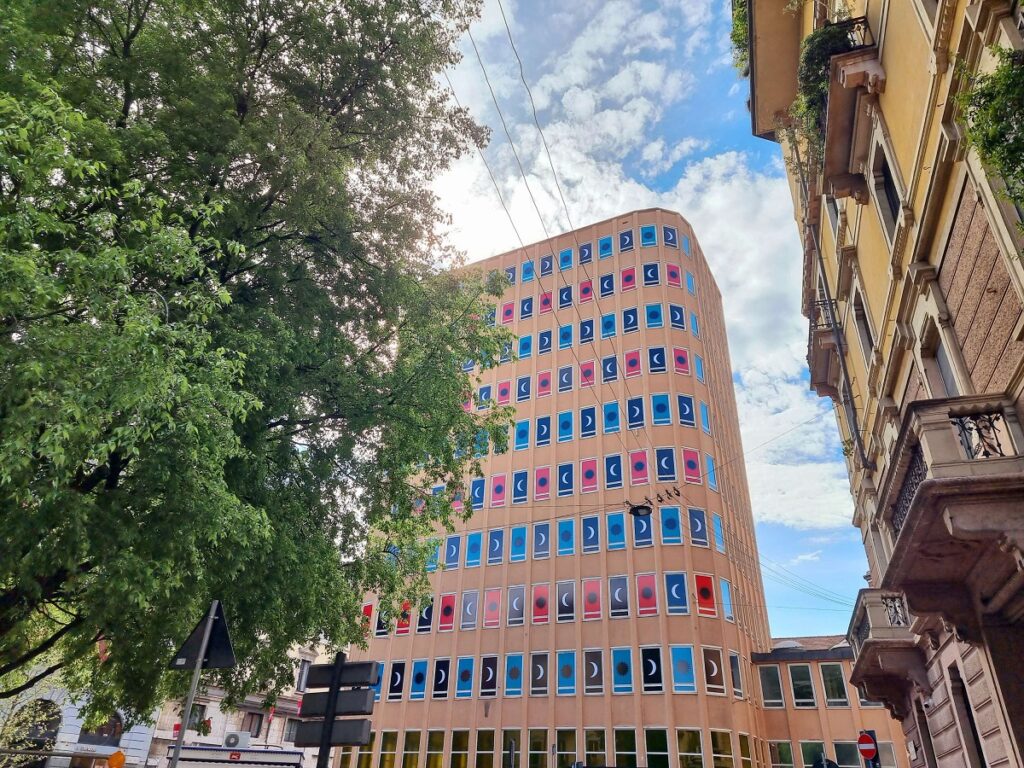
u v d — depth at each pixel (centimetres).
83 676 1209
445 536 3881
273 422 1079
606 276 4309
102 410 625
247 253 1062
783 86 1820
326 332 1103
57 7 854
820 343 1819
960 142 755
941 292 918
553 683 3206
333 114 1238
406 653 3656
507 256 4800
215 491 749
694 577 3206
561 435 3881
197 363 837
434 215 1328
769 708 3216
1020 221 614
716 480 3572
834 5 1336
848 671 3156
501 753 3153
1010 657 796
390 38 1219
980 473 686
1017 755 769
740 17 1739
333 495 1184
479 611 3569
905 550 777
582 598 3350
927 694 1288
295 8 1130
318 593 1073
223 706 1157
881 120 1054
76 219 799
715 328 4678
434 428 1194
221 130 995
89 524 719
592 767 2936
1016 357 724
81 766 2597
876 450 1545
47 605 1032
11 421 574
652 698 2980
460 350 1259
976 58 730
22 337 640
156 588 731
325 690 768
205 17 1044
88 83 875
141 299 698
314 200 1079
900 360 1182
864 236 1297
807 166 1582
